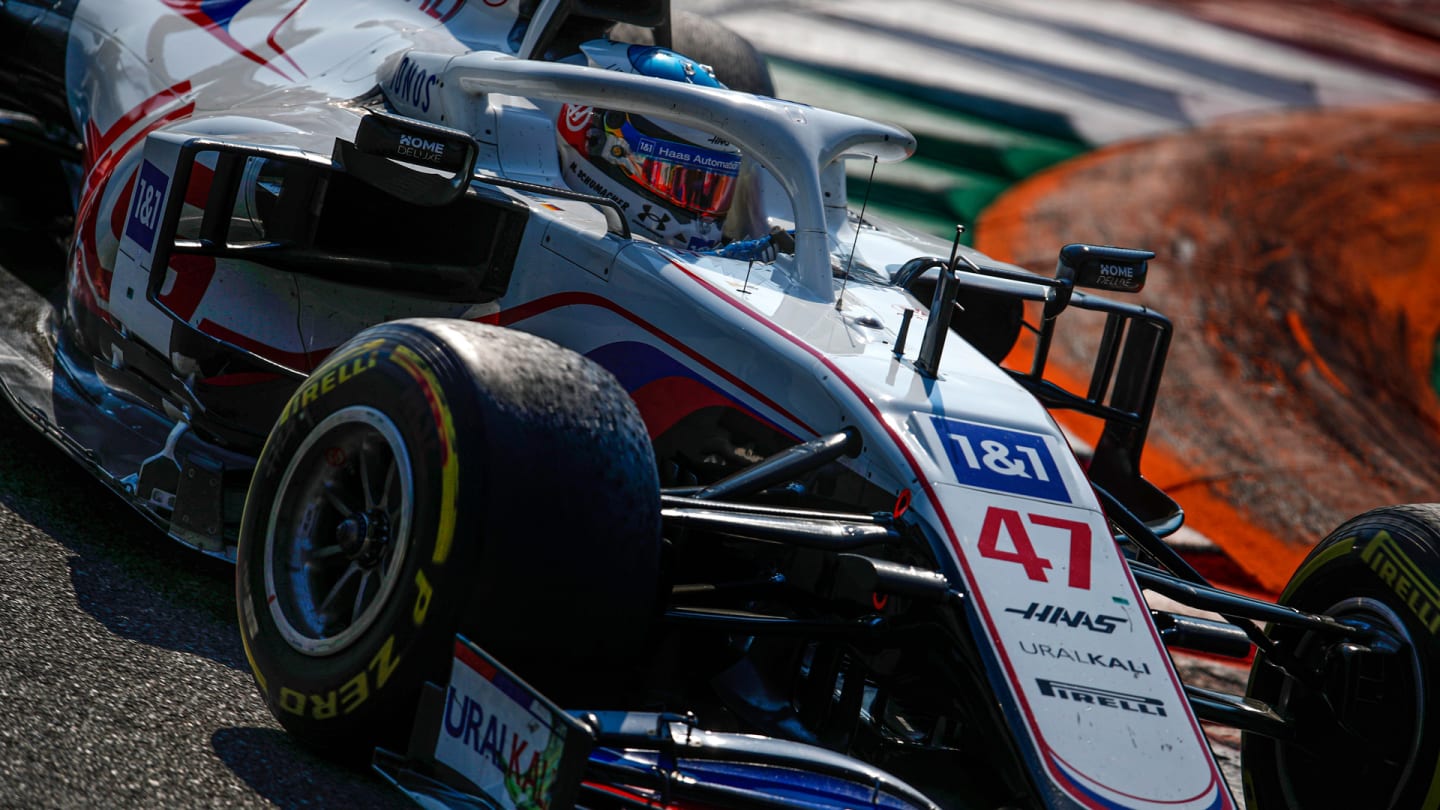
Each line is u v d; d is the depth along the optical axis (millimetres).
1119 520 14328
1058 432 11766
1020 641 10055
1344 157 53156
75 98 18656
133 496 13648
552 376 9758
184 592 12578
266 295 14766
